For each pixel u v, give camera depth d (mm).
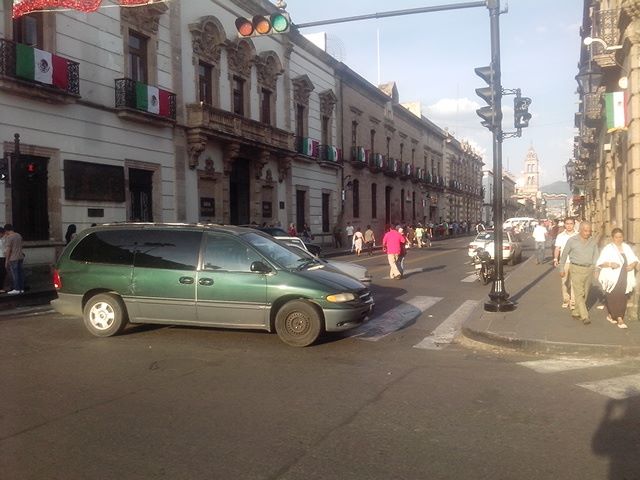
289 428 4984
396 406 5594
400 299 13227
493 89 10773
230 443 4645
